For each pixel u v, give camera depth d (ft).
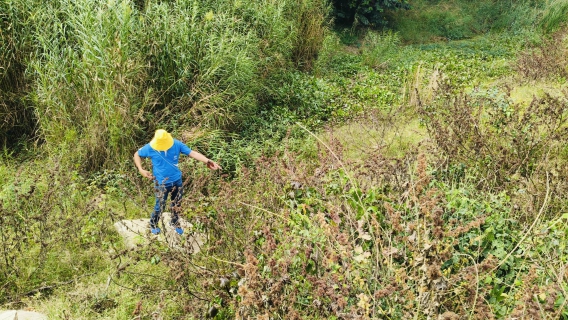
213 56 27.12
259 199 17.72
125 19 24.62
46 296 15.81
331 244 12.95
